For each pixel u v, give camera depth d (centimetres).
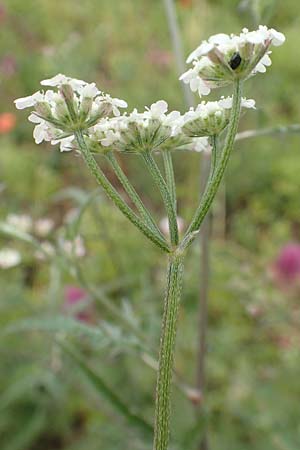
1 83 52
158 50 55
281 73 52
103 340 19
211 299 34
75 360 18
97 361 29
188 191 42
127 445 24
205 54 12
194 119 12
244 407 28
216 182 12
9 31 60
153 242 12
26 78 53
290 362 31
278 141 47
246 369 30
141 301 29
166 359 12
